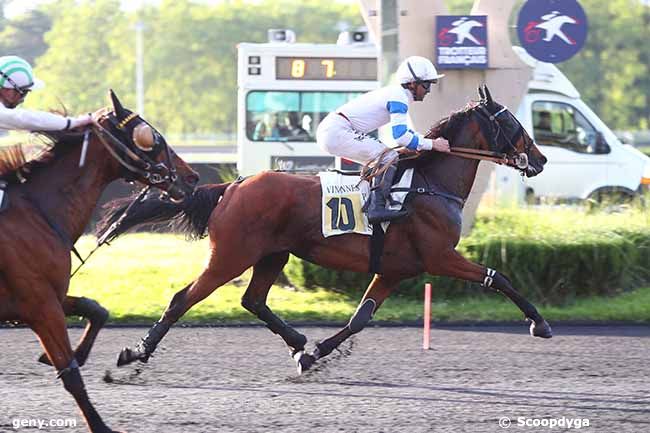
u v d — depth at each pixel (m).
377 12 16.84
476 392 10.23
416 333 13.25
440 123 11.53
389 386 10.48
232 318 13.98
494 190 19.52
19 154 8.68
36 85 9.05
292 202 11.01
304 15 80.00
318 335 13.02
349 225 11.05
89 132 8.86
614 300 15.18
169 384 10.52
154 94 69.94
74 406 9.57
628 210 18.09
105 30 70.62
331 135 11.38
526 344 12.56
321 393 10.16
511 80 16.55
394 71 16.52
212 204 11.01
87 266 17.50
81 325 13.60
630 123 69.25
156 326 10.77
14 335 12.98
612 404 9.79
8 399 9.81
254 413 9.38
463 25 16.33
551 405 9.75
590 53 67.88
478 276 11.20
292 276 15.59
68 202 8.75
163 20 72.12
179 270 17.00
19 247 8.38
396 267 11.20
